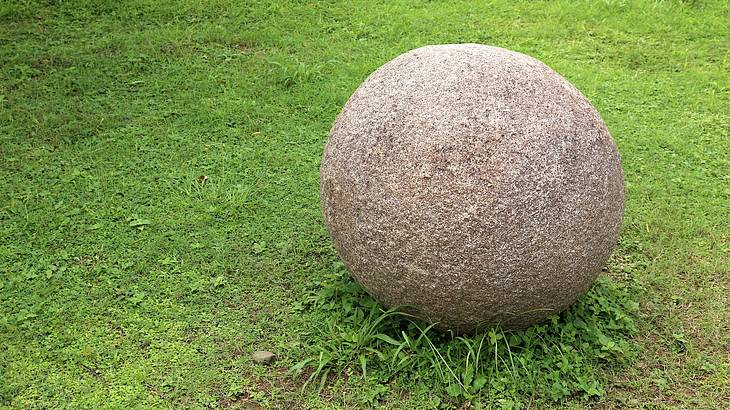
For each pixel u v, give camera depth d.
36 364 2.89
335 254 3.44
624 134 4.34
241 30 5.61
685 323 3.12
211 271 3.34
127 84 4.74
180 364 2.91
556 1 6.33
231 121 4.40
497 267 2.62
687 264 3.41
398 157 2.62
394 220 2.64
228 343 3.00
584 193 2.65
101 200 3.74
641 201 3.80
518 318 2.78
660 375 2.89
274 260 3.40
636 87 4.89
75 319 3.09
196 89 4.72
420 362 2.84
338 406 2.77
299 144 4.23
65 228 3.56
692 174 4.02
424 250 2.62
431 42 5.54
